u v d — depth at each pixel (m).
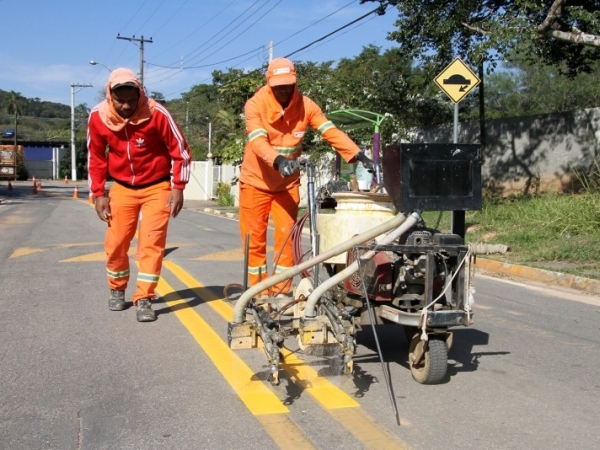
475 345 6.03
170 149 6.41
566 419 4.25
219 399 4.48
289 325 5.05
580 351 5.91
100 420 4.12
